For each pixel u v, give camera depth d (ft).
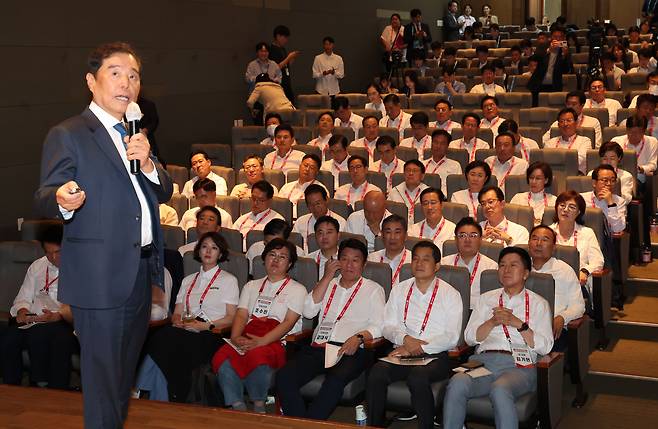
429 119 35.73
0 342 18.97
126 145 7.35
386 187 25.88
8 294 20.21
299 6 47.06
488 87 41.65
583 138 28.43
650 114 29.60
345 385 16.44
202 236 19.04
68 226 7.35
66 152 7.16
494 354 16.17
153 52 34.71
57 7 29.04
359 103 40.16
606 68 41.50
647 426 17.07
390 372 16.05
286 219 23.80
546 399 15.25
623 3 75.15
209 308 18.66
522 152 27.35
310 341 18.12
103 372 7.49
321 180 26.71
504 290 16.60
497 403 14.90
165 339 17.83
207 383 17.84
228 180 27.30
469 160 29.63
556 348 17.57
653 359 19.43
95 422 7.61
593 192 22.52
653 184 25.67
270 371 17.06
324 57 46.52
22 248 20.36
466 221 18.61
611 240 20.74
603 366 19.10
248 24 42.04
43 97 28.43
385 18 57.31
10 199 27.07
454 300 16.90
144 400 13.73
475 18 74.18
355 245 17.63
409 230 21.75
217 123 39.60
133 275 7.34
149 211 7.55
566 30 56.39
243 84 41.65
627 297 22.67
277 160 29.60
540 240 17.92
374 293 17.58
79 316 7.43
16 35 27.25
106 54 7.39
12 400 14.08
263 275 18.88
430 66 52.54
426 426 15.34
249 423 12.81
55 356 18.39
